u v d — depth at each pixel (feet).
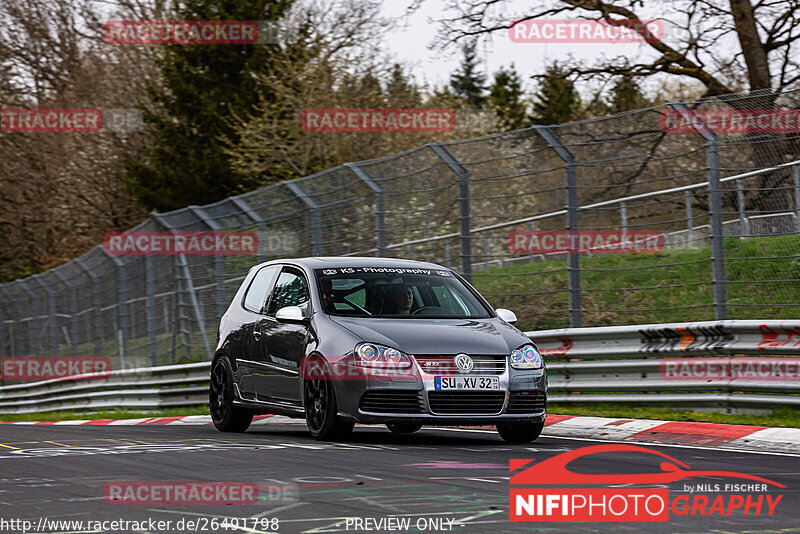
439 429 113.09
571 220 125.90
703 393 110.73
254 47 381.40
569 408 123.65
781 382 102.27
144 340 197.57
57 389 220.64
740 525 50.57
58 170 406.21
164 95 392.47
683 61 239.71
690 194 118.83
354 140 320.91
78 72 419.54
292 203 157.07
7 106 405.59
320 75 324.19
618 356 119.03
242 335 109.09
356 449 84.84
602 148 124.98
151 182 380.99
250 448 85.92
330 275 102.01
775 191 111.86
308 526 50.06
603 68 246.47
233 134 376.89
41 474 70.08
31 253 419.54
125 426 131.13
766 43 237.86
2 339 283.18
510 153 132.46
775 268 118.93
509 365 91.45
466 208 136.15
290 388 98.78
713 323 109.09
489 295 135.23
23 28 419.54
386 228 144.36
